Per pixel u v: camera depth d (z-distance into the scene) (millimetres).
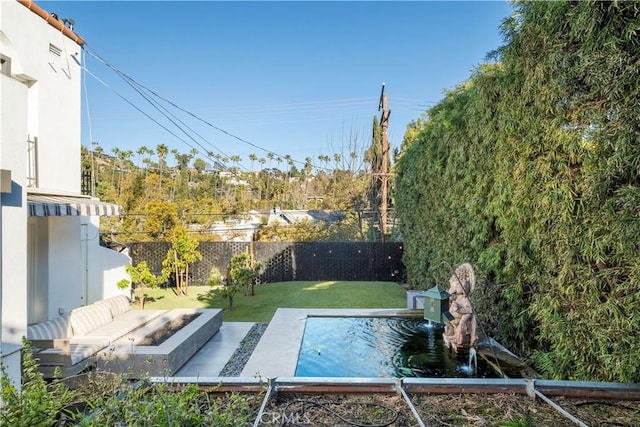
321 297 15539
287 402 3961
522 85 6051
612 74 4168
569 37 4770
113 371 6992
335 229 26047
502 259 7223
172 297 16250
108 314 9500
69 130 10438
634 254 4098
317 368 6621
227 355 8789
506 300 7211
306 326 9391
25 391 2949
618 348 4332
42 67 9383
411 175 14047
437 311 5805
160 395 2996
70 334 8125
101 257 14500
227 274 19234
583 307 4891
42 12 9195
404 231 16328
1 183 4516
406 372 6320
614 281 4422
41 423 2770
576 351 4980
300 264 20578
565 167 5035
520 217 6156
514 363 6484
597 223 4512
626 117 4082
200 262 19766
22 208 4934
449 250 10180
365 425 3518
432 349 7512
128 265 14477
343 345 7922
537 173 5637
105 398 3252
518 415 3703
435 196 11219
